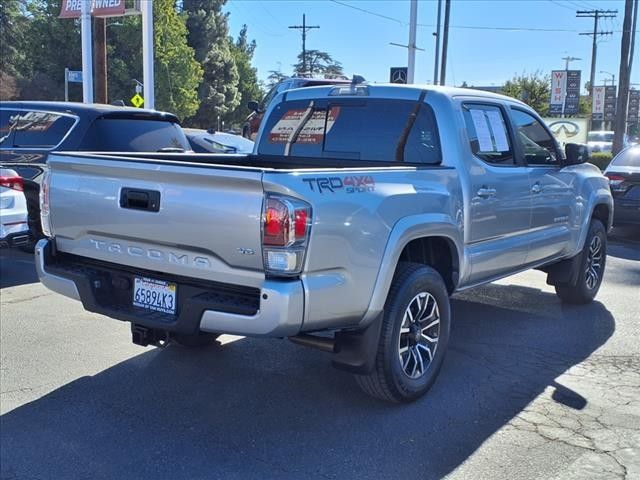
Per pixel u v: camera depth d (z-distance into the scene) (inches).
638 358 219.1
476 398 183.9
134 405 177.6
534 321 260.7
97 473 144.3
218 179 143.2
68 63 1847.9
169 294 159.3
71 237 176.2
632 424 169.2
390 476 143.4
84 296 170.2
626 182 441.4
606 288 322.7
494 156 213.9
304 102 229.8
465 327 250.8
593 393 189.2
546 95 1663.4
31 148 336.2
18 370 200.1
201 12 2303.2
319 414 172.9
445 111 198.4
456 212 188.9
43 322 247.4
